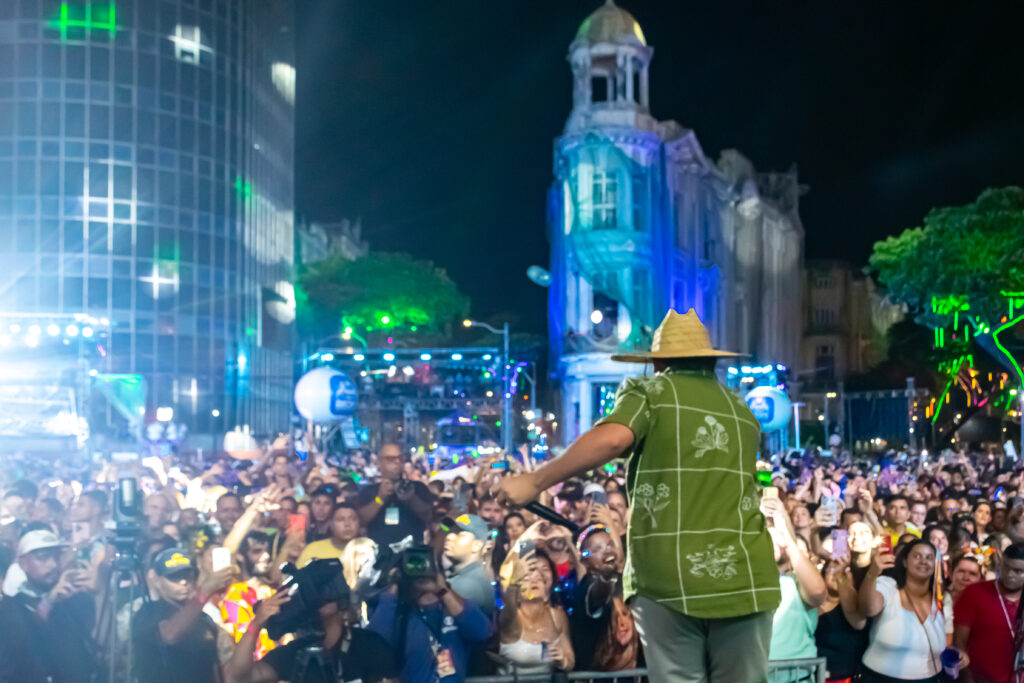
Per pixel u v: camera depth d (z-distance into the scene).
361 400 42.44
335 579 5.43
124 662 5.83
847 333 96.62
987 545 9.62
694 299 61.41
